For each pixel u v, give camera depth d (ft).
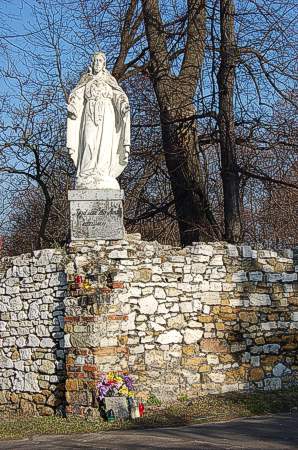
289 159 63.72
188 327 44.60
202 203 64.64
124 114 45.37
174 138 63.82
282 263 47.96
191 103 61.26
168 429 35.58
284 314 47.37
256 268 47.03
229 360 45.29
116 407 39.29
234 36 60.18
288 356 47.06
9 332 47.98
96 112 45.39
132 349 42.88
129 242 44.47
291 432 33.22
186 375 44.01
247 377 45.60
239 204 61.52
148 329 43.47
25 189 87.92
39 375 45.78
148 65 67.62
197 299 45.09
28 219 96.43
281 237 82.84
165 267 44.57
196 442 31.09
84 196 44.32
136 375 42.73
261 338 46.37
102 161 45.34
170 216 67.62
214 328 45.24
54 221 87.76
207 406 41.27
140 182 70.64
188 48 64.39
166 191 76.59
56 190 83.35
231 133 60.39
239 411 40.11
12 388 47.26
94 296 41.55
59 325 45.19
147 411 41.09
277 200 71.67
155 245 45.09
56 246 53.93
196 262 45.47
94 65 46.37
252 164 67.15
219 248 46.29
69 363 41.70
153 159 66.28
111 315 41.75
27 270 47.44
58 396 44.50
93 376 40.65
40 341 46.09
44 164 79.97
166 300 44.24
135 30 69.41
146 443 31.48
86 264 43.06
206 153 77.56
